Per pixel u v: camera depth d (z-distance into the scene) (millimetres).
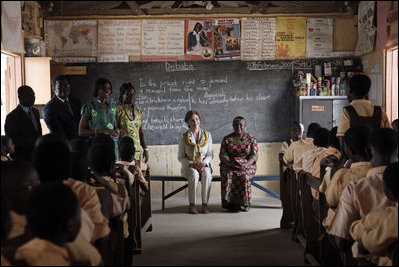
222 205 6883
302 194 4230
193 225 5859
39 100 7215
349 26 8047
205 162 6902
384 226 2271
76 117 5777
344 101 7828
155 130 8195
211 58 8094
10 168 2088
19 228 2102
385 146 2746
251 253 4457
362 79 4113
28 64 7207
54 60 8031
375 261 2590
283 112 8195
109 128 5469
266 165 8203
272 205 7383
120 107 6090
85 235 2396
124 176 3893
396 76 6910
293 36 8086
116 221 3209
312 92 7859
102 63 8102
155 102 8164
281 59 8148
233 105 8180
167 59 8086
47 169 2344
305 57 8109
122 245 3297
